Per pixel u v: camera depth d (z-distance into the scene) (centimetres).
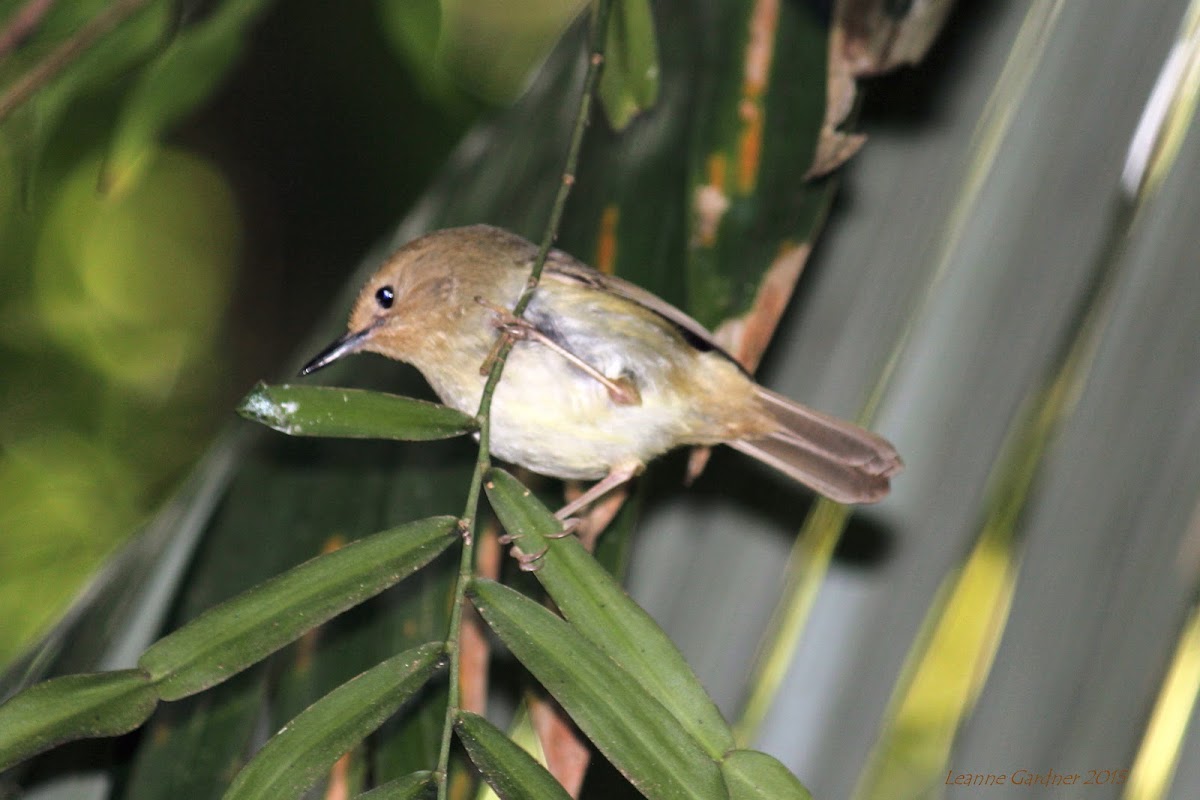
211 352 550
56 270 540
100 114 330
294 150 557
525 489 294
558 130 306
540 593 303
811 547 302
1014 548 298
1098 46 300
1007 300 300
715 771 291
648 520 303
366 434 293
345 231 561
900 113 302
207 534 302
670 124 303
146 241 550
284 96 549
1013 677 295
